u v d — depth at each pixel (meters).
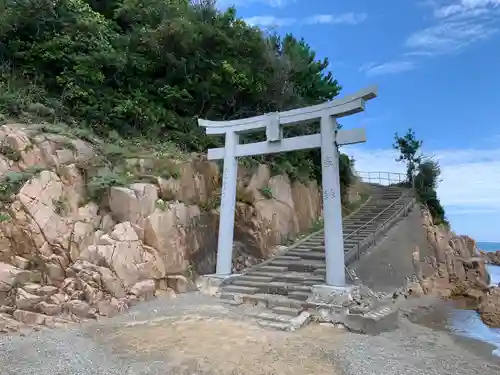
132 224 10.38
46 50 13.85
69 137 11.63
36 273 8.91
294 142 11.40
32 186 9.53
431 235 18.39
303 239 15.23
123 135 14.22
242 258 13.51
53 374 5.97
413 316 11.40
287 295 10.17
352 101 10.24
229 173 12.46
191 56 16.45
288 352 7.04
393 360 7.01
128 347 7.11
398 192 21.89
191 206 12.48
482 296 14.66
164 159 12.58
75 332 7.79
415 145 24.47
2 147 10.23
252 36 17.84
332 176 10.44
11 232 9.03
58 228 9.45
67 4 14.70
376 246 13.99
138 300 9.57
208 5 17.98
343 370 6.38
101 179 11.02
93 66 14.18
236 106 17.61
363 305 9.46
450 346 8.31
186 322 8.62
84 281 8.81
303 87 20.97
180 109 16.47
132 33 16.30
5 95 12.17
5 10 13.67
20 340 7.23
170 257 11.02
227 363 6.47
